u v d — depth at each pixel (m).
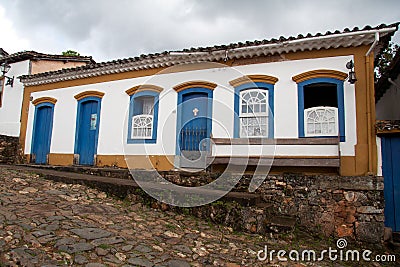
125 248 3.88
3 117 12.61
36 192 5.85
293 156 6.92
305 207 6.51
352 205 6.21
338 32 6.72
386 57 12.14
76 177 7.08
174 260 3.78
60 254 3.42
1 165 9.52
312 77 7.24
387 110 11.12
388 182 6.42
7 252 3.29
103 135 9.59
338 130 6.86
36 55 12.52
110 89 9.74
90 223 4.57
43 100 11.05
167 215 5.61
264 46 7.38
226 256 4.20
